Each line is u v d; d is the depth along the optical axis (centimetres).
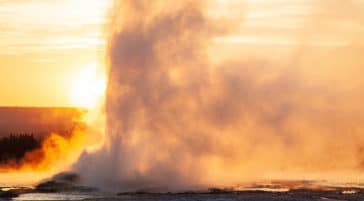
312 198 11806
